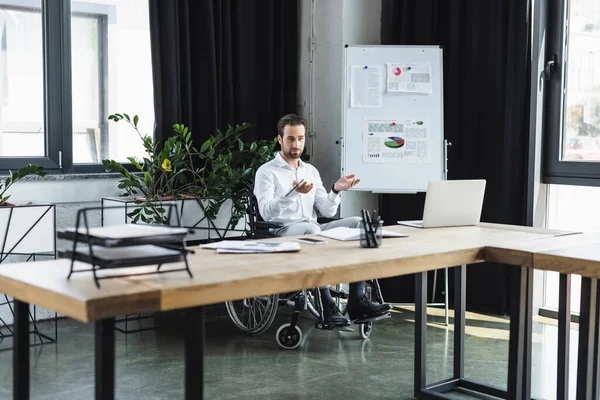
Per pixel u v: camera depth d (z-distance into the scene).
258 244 2.78
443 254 2.72
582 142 4.62
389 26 5.38
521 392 2.92
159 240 2.05
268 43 5.21
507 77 4.71
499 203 4.86
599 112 4.54
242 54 5.13
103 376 1.92
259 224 4.04
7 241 3.78
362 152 4.92
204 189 4.56
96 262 1.99
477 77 4.97
